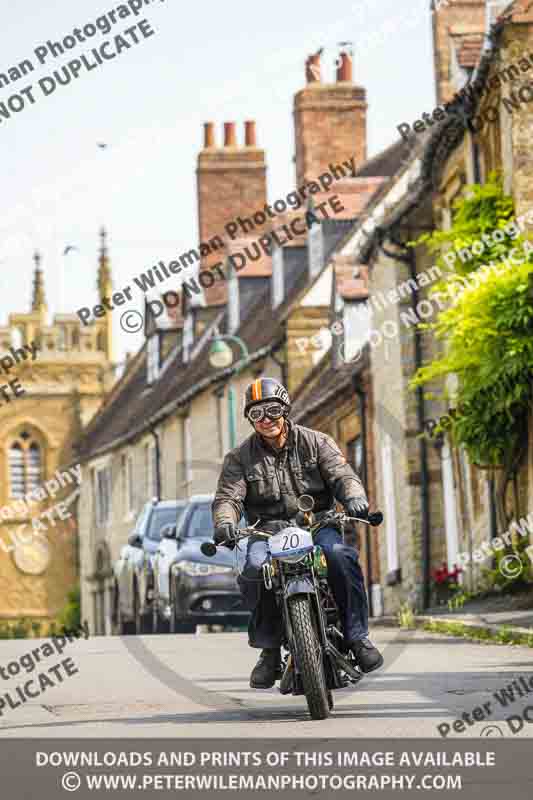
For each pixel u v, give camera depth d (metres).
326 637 19.41
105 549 138.00
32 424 184.00
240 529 19.88
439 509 62.50
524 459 48.00
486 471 52.56
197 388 101.00
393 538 66.25
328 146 95.69
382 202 79.75
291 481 20.30
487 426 47.97
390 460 66.06
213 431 101.44
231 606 51.56
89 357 186.25
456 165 57.03
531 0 48.53
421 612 50.38
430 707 20.75
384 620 51.72
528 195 48.22
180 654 35.12
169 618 54.06
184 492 104.19
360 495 19.78
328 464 20.25
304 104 95.62
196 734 18.66
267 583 19.47
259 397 20.02
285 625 19.69
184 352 117.31
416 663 29.17
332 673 19.61
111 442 130.88
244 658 33.41
